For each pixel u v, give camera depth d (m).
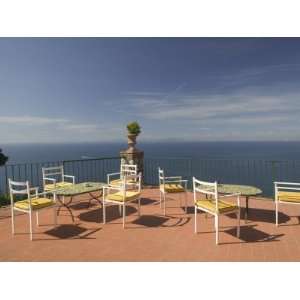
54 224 4.52
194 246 3.54
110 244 3.65
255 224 4.38
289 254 3.26
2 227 4.39
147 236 3.93
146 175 8.15
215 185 3.58
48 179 5.80
